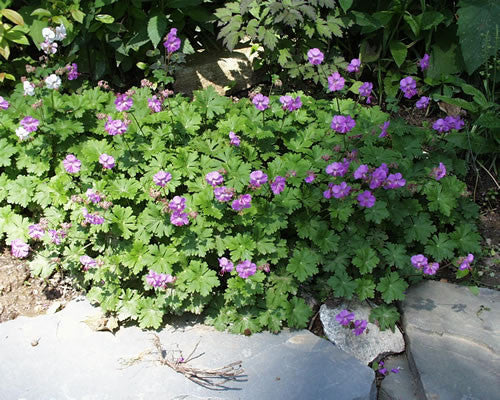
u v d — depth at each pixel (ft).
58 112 3.79
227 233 3.42
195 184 3.48
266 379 3.04
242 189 3.50
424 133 3.84
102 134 3.78
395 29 4.37
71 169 3.37
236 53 4.59
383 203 3.41
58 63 4.00
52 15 3.98
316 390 2.99
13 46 4.26
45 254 3.59
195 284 3.27
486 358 3.13
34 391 3.00
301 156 3.78
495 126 3.93
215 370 3.07
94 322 3.32
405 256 3.44
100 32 4.17
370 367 3.21
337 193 3.28
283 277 3.41
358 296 3.41
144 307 3.33
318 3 4.27
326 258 3.46
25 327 3.31
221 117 3.89
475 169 4.08
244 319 3.33
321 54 3.60
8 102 3.68
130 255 3.34
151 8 4.22
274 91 4.50
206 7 4.66
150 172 3.53
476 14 4.15
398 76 4.45
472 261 3.60
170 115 3.72
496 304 3.40
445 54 4.42
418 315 3.33
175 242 3.34
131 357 3.16
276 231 3.46
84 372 3.08
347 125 3.44
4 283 3.55
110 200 3.43
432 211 3.70
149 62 4.42
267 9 4.16
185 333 3.30
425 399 3.00
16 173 3.75
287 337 3.28
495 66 4.10
